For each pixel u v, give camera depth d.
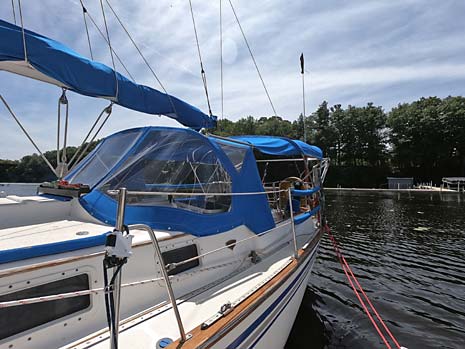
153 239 1.39
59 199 2.34
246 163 3.13
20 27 1.88
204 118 3.64
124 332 1.59
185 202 2.43
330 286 6.56
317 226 5.00
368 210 19.88
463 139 42.22
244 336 1.93
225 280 2.38
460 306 5.55
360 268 7.88
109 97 2.35
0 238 1.70
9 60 1.78
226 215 2.63
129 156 2.53
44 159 2.42
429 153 44.16
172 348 1.43
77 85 2.06
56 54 1.92
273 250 3.19
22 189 3.30
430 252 9.53
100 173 2.51
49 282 1.42
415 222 15.06
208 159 2.77
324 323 4.84
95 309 1.58
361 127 50.16
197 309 1.89
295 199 4.71
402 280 6.97
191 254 2.23
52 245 1.52
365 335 4.48
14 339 1.28
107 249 1.14
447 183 37.28
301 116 56.69
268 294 2.20
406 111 48.28
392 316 5.12
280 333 2.69
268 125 53.28
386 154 49.50
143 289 1.84
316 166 5.19
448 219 15.91
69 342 1.44
